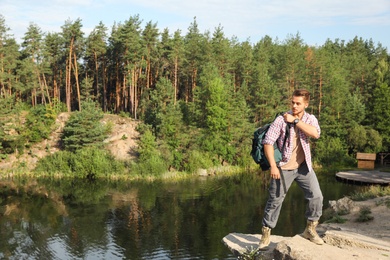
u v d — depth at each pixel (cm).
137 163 5653
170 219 3538
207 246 2817
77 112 6128
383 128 7156
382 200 1800
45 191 4741
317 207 616
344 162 6875
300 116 605
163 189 4812
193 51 7669
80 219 3559
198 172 5766
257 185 5112
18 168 5794
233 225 3331
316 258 563
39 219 3575
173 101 6706
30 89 7688
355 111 7456
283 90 7925
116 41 7388
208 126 6431
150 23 7375
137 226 3331
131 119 6738
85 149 5766
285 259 591
